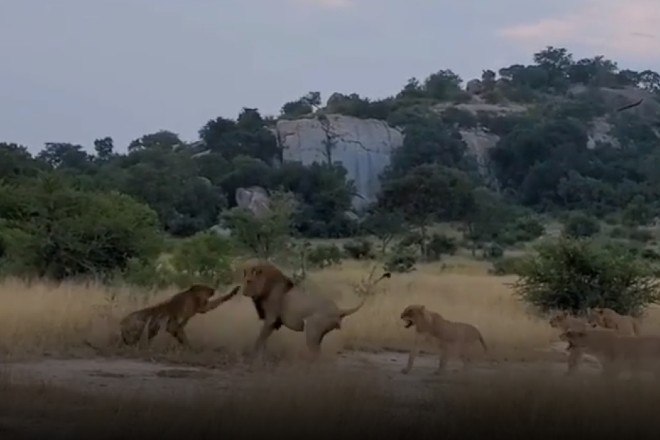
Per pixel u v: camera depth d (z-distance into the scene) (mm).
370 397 9453
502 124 97562
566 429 8359
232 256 27000
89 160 85312
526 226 62969
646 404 8859
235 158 83188
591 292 22734
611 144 81188
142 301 17766
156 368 12625
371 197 94375
